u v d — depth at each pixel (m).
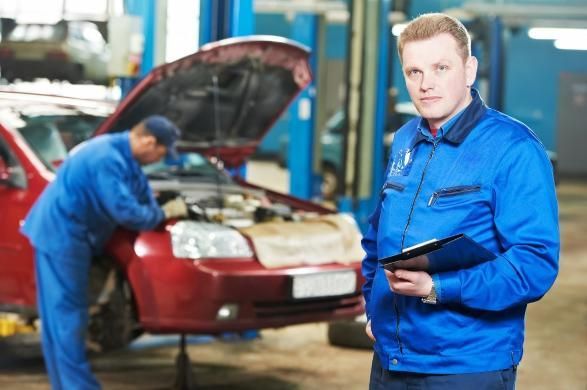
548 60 28.92
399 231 2.61
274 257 5.55
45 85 8.02
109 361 6.43
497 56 14.95
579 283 10.14
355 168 10.34
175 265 5.34
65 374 5.13
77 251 5.14
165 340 7.07
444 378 2.54
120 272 5.51
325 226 5.98
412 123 2.77
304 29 11.85
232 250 5.48
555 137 29.11
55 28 7.94
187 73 5.70
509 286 2.43
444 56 2.53
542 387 5.97
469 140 2.57
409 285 2.45
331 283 5.70
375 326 2.70
